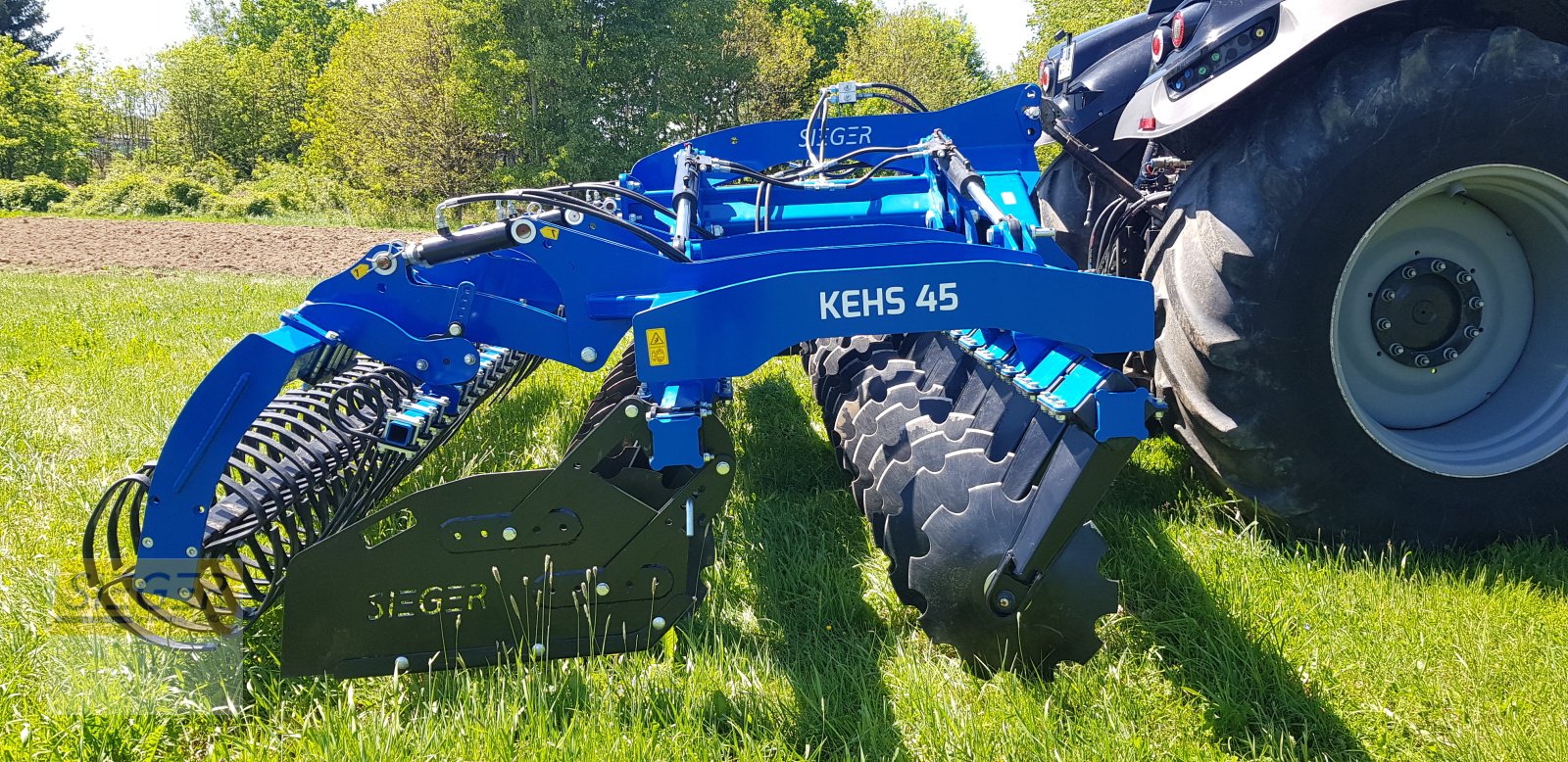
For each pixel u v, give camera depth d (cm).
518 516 231
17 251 1691
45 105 4581
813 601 296
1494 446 322
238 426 240
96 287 1121
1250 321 287
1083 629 236
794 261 256
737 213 387
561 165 2927
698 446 228
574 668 242
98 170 5397
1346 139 280
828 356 413
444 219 253
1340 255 284
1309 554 313
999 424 260
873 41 3856
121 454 414
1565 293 321
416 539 229
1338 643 257
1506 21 300
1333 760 217
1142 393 220
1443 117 282
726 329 224
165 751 225
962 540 238
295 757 217
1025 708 226
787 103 3691
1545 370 327
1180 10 313
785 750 216
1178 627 266
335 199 3338
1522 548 312
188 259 1614
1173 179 390
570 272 249
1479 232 324
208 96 5112
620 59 3016
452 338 258
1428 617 269
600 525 233
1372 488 306
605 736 212
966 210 326
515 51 2892
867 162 469
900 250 259
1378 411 332
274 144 5284
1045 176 469
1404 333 325
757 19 3603
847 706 238
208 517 265
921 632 272
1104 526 328
